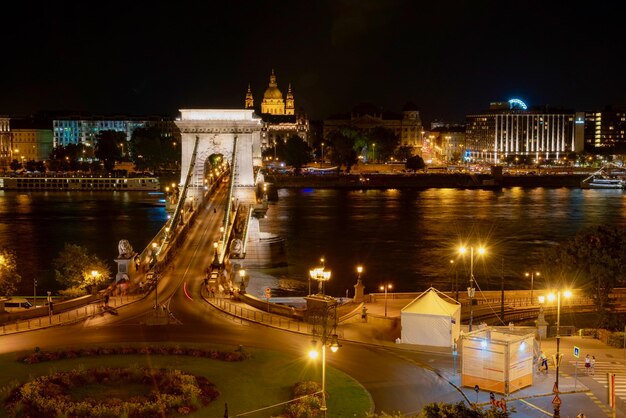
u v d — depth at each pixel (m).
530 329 86.94
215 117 194.75
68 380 66.38
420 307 82.75
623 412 63.59
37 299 113.94
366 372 72.88
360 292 106.31
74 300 98.69
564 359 77.12
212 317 93.88
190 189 192.38
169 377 67.56
